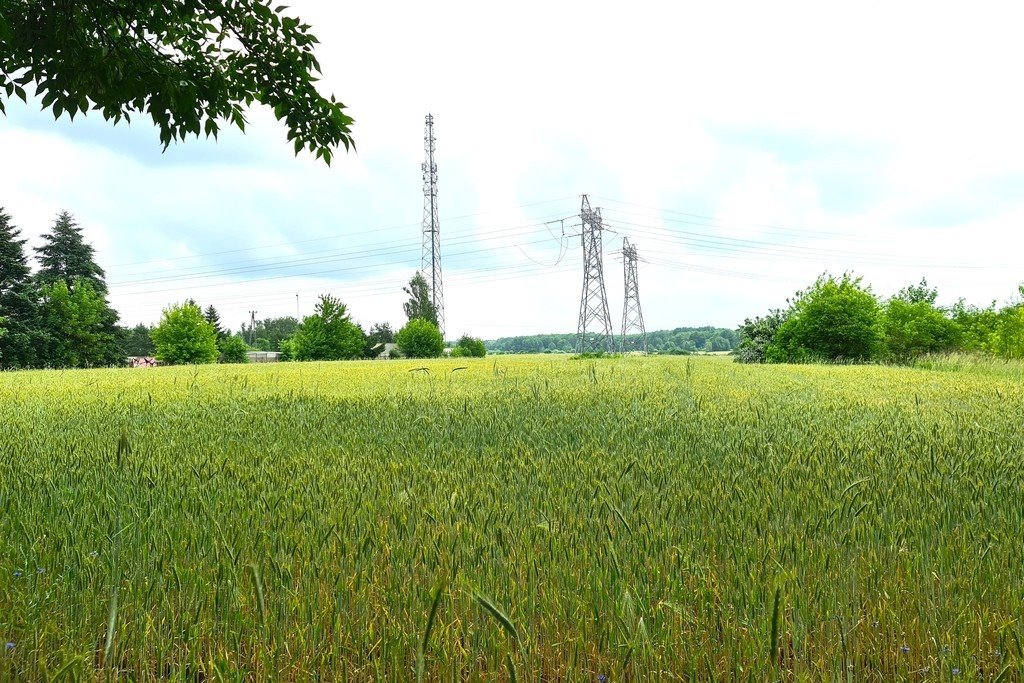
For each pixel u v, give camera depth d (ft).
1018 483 11.74
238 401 30.78
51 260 204.44
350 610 7.02
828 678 6.14
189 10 23.50
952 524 9.47
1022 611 6.78
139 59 21.68
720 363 91.66
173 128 23.35
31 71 20.67
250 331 440.04
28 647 6.40
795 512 9.89
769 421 21.43
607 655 6.38
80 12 21.33
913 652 6.49
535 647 6.36
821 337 112.98
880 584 7.48
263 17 24.79
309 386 43.80
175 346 184.96
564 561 7.91
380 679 5.93
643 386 38.68
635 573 7.45
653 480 12.11
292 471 13.46
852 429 19.67
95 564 7.75
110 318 199.72
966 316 146.51
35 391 39.86
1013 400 29.45
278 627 6.56
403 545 8.33
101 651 6.54
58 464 13.98
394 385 42.86
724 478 12.27
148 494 10.90
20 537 8.86
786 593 6.95
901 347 124.06
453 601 7.00
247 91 25.62
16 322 166.91
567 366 74.18
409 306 248.93
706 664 6.15
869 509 9.78
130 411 25.59
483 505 10.31
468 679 6.15
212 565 7.89
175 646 6.69
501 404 27.02
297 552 8.16
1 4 18.34
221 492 11.18
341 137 26.68
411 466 13.43
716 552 8.32
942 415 23.49
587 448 15.60
